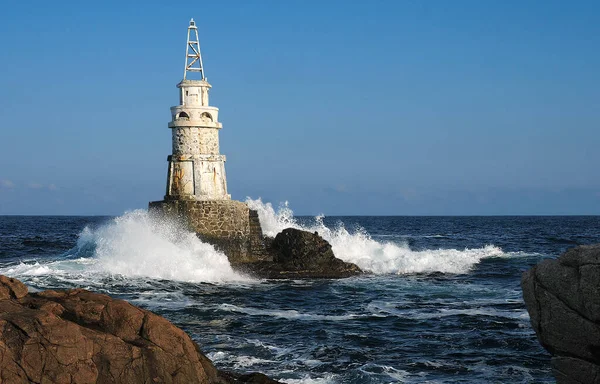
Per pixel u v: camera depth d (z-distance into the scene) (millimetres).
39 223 140750
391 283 38188
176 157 41438
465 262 46500
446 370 20234
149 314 14758
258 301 31375
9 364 12547
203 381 14727
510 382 19250
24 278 33375
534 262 49438
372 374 19469
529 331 25062
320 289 35719
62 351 12945
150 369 13914
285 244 41531
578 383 13625
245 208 41938
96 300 15242
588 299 13258
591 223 153625
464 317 27594
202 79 41938
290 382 18578
